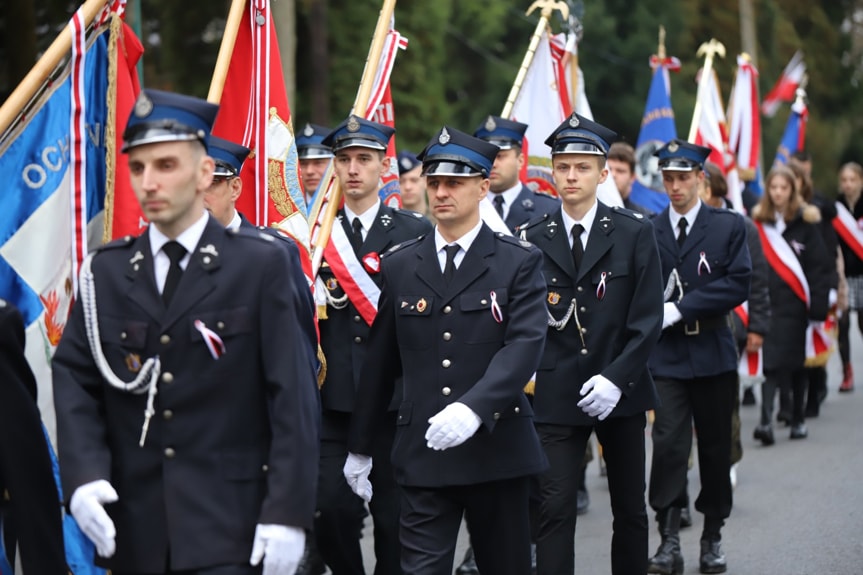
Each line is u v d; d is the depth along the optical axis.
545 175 16.08
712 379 12.57
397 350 9.33
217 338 7.00
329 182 12.20
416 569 8.77
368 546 13.93
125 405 7.09
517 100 15.96
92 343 7.12
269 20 10.65
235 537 6.96
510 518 8.94
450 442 8.20
